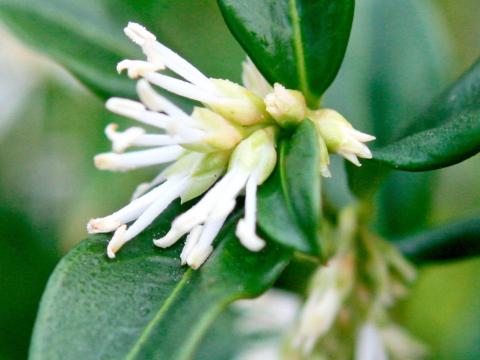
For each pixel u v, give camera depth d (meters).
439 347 0.15
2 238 0.17
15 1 0.13
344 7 0.10
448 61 0.14
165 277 0.09
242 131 0.10
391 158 0.10
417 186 0.14
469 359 0.15
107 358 0.08
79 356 0.08
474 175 0.17
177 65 0.10
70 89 0.17
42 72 0.17
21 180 0.17
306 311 0.12
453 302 0.16
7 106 0.17
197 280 0.09
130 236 0.10
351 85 0.14
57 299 0.09
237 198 0.10
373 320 0.12
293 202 0.09
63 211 0.17
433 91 0.14
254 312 0.15
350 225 0.12
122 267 0.09
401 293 0.12
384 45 0.14
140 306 0.09
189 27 0.14
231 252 0.09
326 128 0.10
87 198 0.17
